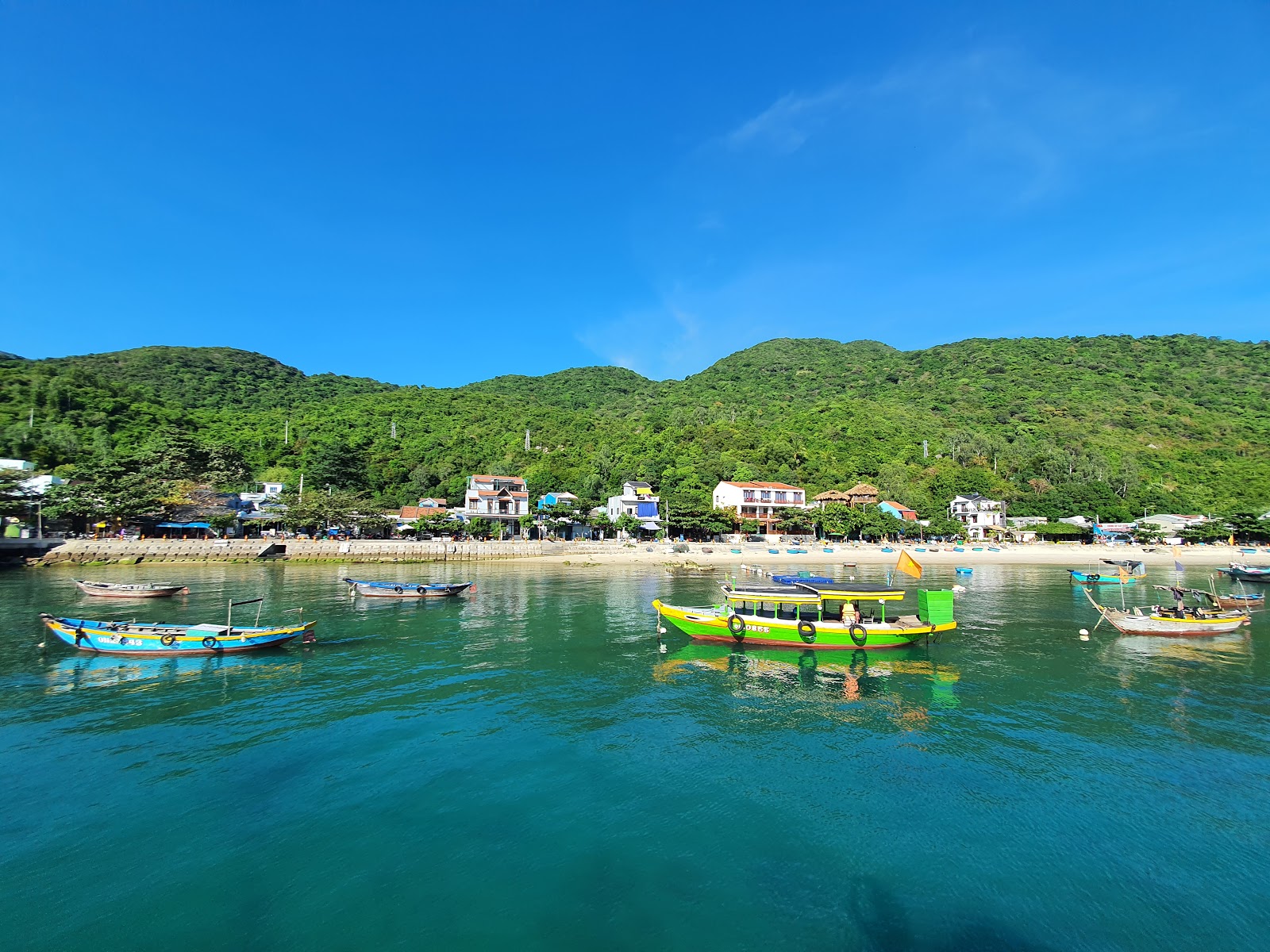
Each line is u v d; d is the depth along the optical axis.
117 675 25.33
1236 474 118.94
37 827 14.05
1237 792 16.06
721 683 25.11
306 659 28.11
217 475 89.56
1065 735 19.81
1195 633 33.75
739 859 13.20
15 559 62.19
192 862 12.90
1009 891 12.26
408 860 13.05
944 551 90.69
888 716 21.53
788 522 97.19
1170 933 11.13
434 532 82.44
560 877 12.55
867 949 10.64
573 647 30.94
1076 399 163.50
